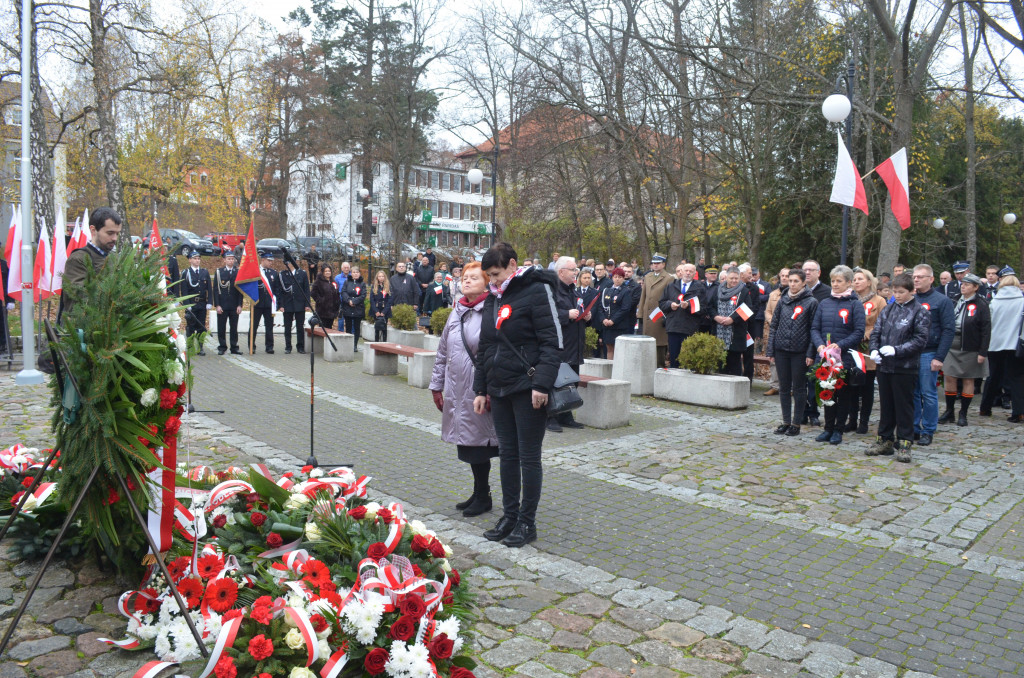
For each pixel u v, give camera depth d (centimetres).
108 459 347
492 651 365
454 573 402
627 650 372
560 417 910
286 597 339
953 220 2505
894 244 1495
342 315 1670
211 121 3045
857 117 1741
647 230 3422
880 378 780
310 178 4094
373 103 3744
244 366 1365
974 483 693
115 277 360
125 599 360
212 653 308
